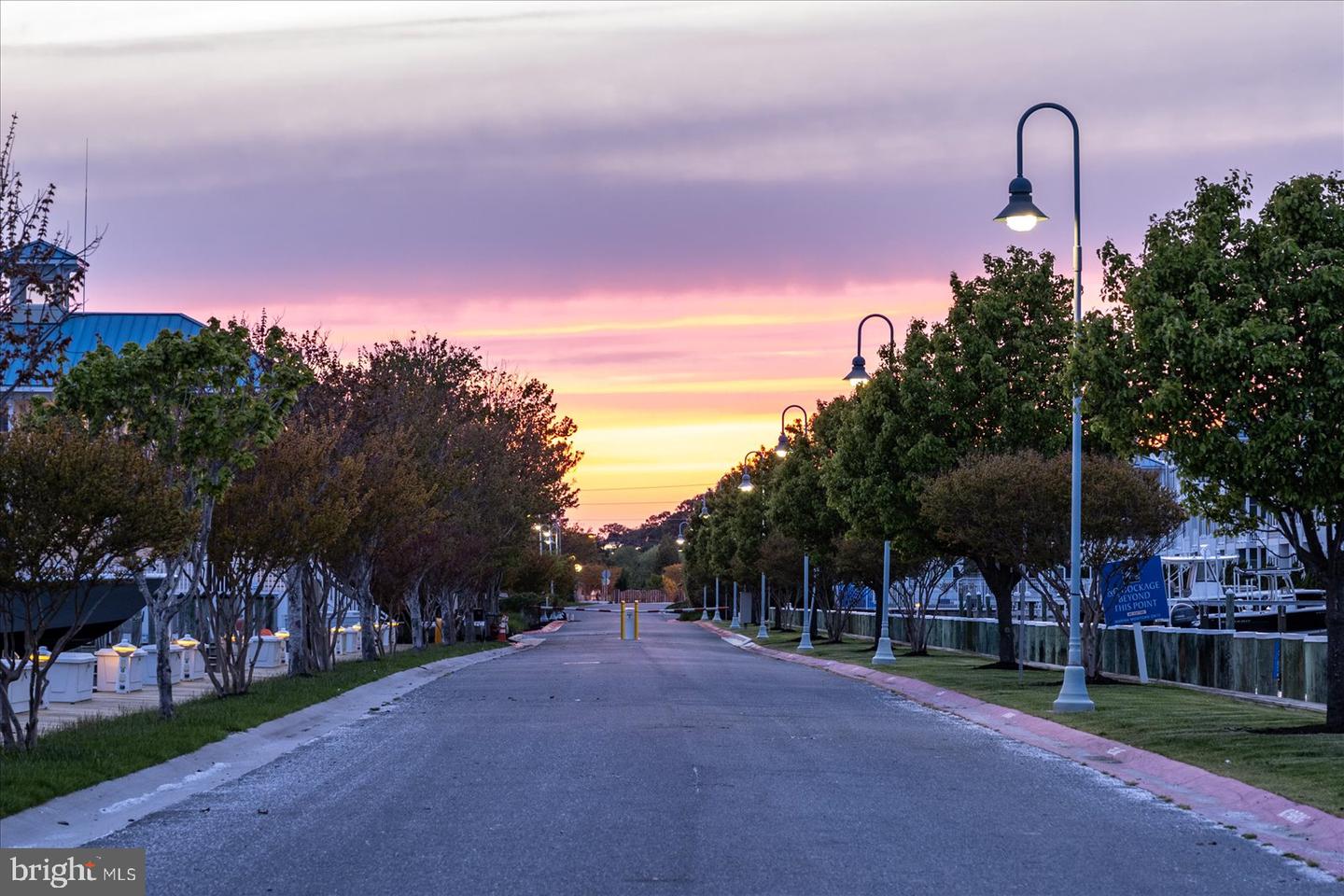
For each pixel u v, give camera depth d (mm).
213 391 20484
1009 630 33875
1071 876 9539
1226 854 10516
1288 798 12492
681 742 17578
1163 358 17219
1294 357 16062
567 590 143375
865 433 34625
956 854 10266
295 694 23734
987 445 32250
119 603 28875
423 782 13883
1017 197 21562
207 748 16344
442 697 25703
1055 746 18125
